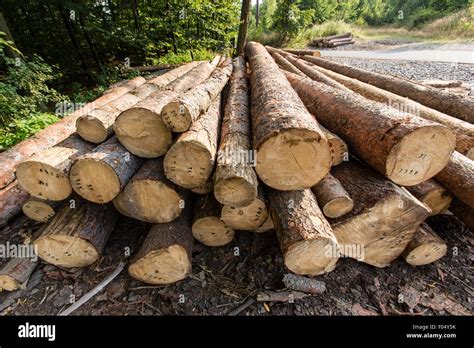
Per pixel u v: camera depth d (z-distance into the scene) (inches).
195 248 91.3
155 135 83.0
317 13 739.4
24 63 170.1
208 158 73.3
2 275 76.8
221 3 340.5
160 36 319.9
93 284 80.4
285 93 95.0
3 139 135.6
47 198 84.5
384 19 761.6
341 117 95.1
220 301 75.2
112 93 150.7
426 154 70.4
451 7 590.6
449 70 291.3
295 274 78.8
